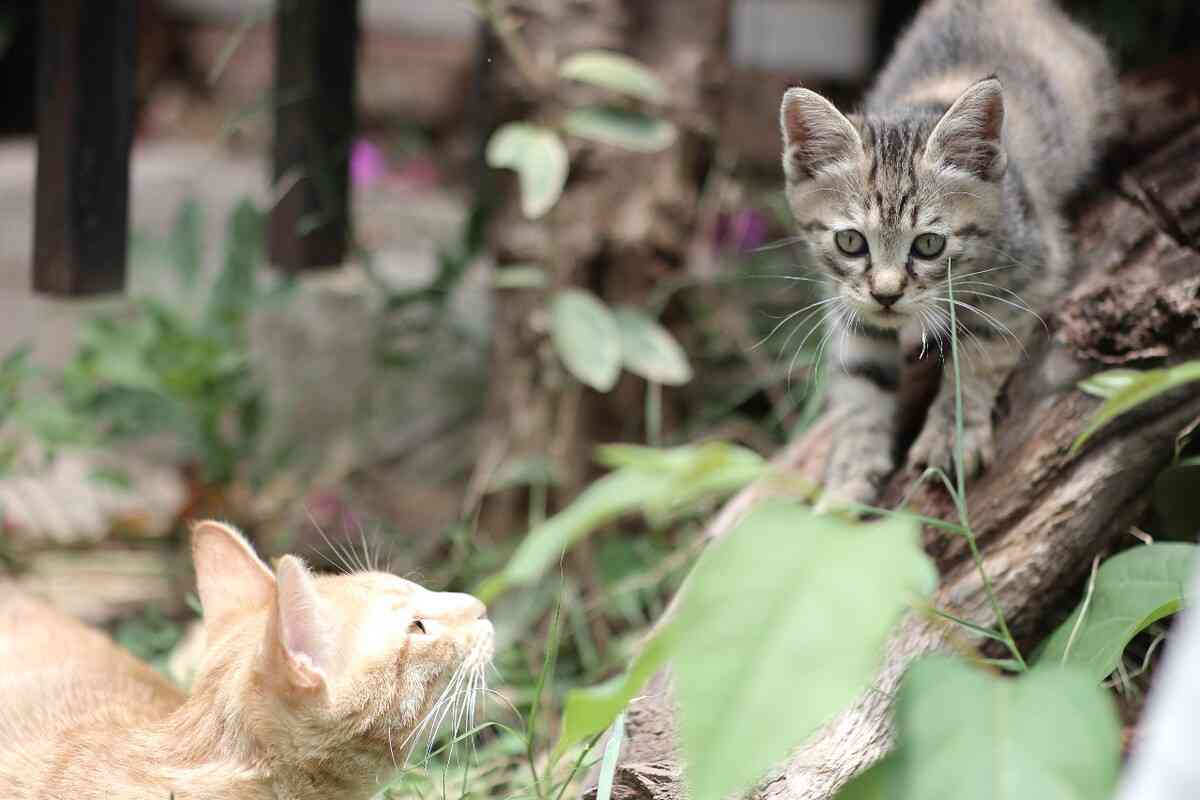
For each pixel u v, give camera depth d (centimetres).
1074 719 64
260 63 198
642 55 102
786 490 85
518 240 105
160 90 200
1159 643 84
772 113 136
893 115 87
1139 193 87
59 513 115
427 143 185
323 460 121
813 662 63
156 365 111
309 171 107
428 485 118
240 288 113
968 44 94
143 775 78
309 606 77
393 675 79
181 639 101
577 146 102
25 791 78
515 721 94
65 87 95
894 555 64
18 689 84
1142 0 120
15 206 147
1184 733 61
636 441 105
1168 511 82
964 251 83
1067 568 80
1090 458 80
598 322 97
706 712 63
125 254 100
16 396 113
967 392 83
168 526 115
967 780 64
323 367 126
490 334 115
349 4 106
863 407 85
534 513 104
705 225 115
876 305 83
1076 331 82
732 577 65
